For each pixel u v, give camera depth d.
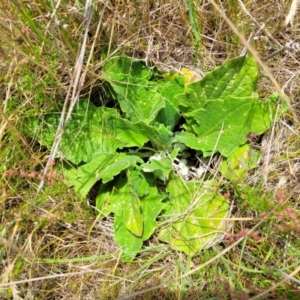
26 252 0.43
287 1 0.48
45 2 0.44
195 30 0.48
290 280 0.42
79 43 0.44
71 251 0.46
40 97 0.46
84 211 0.46
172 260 0.45
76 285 0.44
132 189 0.45
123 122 0.47
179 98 0.47
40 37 0.42
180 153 0.50
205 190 0.46
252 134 0.47
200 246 0.44
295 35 0.50
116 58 0.47
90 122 0.48
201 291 0.42
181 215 0.45
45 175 0.42
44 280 0.44
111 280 0.44
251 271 0.42
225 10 0.50
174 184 0.47
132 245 0.44
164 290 0.43
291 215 0.39
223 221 0.45
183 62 0.52
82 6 0.46
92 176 0.46
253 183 0.47
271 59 0.50
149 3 0.51
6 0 0.43
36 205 0.45
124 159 0.46
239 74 0.45
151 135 0.46
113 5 0.50
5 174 0.43
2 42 0.44
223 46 0.52
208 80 0.45
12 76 0.43
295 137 0.47
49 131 0.47
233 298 0.39
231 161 0.46
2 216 0.44
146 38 0.50
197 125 0.48
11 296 0.43
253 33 0.44
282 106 0.47
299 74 0.50
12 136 0.43
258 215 0.43
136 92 0.48
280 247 0.43
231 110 0.45
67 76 0.48
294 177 0.46
